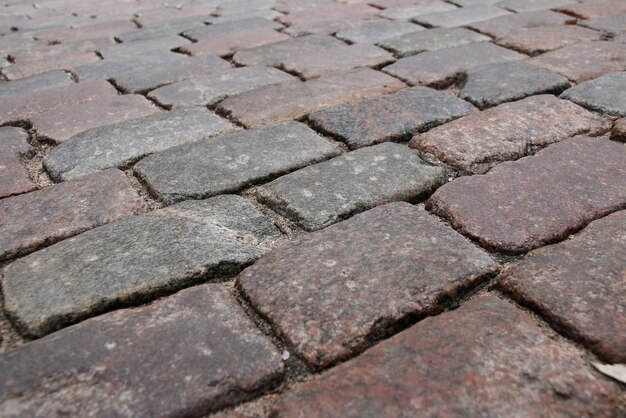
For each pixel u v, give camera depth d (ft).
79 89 2.57
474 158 1.83
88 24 3.91
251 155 1.90
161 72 2.72
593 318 1.20
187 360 1.17
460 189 1.66
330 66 2.68
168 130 2.10
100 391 1.11
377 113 2.14
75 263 1.43
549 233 1.48
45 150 2.04
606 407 1.04
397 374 1.12
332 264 1.40
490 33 3.07
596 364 1.12
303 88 2.42
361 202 1.63
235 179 1.77
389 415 1.04
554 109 2.11
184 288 1.37
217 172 1.81
